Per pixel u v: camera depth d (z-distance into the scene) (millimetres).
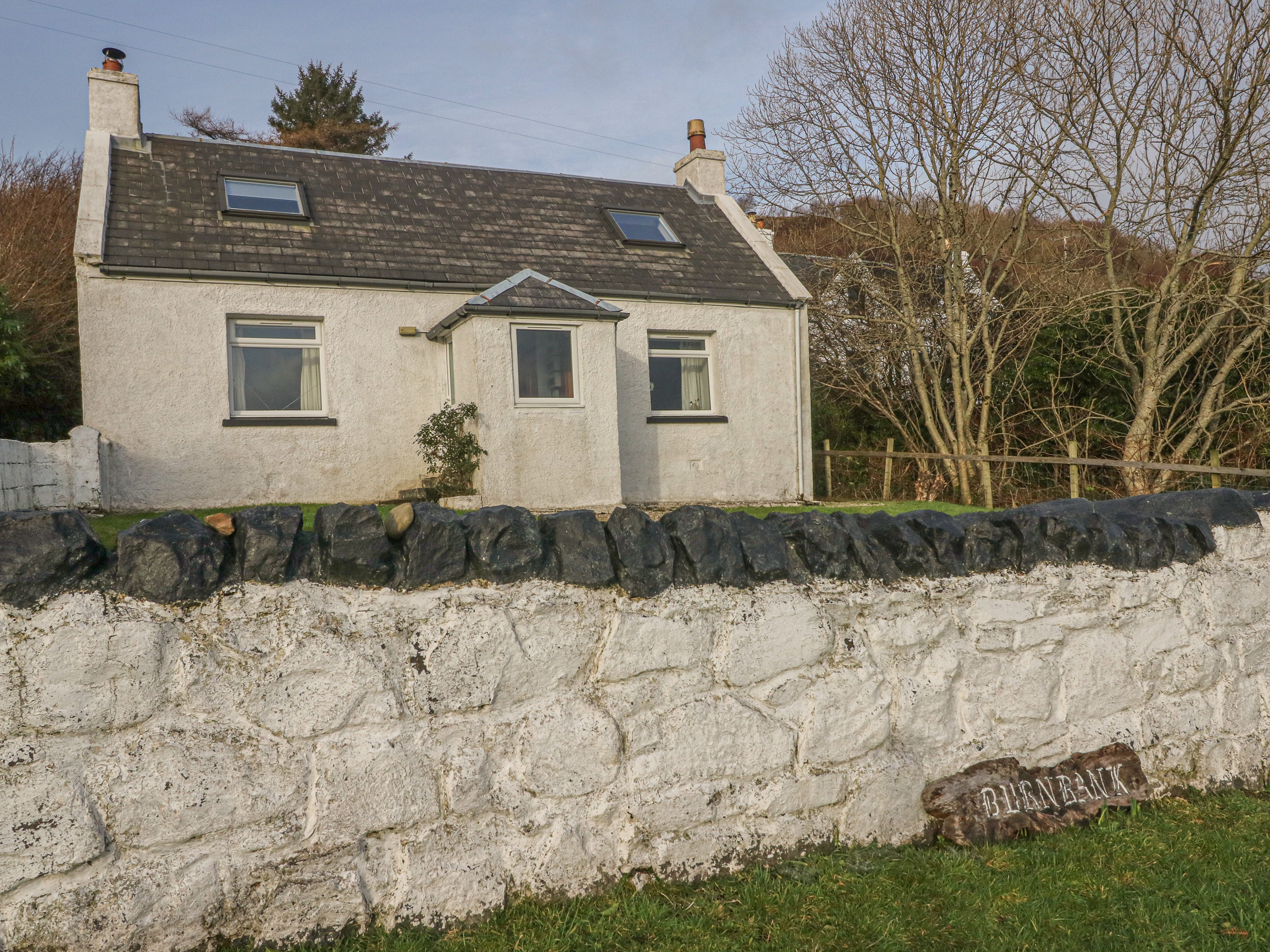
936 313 18172
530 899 2893
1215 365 16047
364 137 38344
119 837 2414
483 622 2887
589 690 3057
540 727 2949
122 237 11875
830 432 19844
